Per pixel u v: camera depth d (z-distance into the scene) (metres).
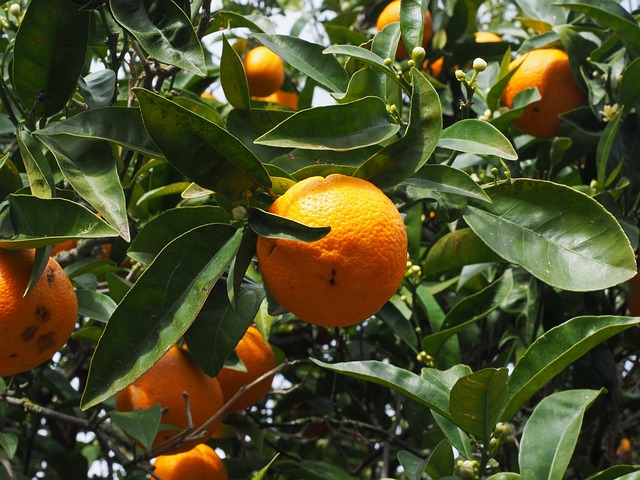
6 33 1.34
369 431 1.54
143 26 1.08
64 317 1.09
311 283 1.01
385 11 1.47
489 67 1.50
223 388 1.31
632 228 1.27
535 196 1.11
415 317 1.36
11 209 1.08
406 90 1.12
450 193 1.09
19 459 1.54
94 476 1.44
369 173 1.06
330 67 1.19
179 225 1.13
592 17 1.32
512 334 1.35
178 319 1.03
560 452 1.10
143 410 1.22
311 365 1.56
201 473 1.32
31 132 1.12
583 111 1.36
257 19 1.32
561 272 1.08
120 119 1.11
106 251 1.42
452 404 1.08
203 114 1.40
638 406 1.52
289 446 1.64
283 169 1.10
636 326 1.39
